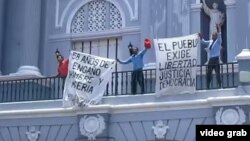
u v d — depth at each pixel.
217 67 16.30
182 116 15.52
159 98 15.97
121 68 20.80
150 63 18.97
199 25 19.80
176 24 19.73
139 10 21.16
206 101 15.22
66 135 16.70
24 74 20.25
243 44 18.28
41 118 17.14
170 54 16.19
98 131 16.16
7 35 21.75
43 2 22.38
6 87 19.58
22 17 21.64
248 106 14.73
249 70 15.16
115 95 16.81
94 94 16.66
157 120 15.78
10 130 17.44
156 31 19.81
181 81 15.83
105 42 21.73
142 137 15.87
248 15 18.41
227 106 14.88
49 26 22.39
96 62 17.02
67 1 22.44
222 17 20.02
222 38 19.84
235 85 16.55
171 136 15.55
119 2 21.62
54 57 22.00
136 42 20.89
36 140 17.05
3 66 21.52
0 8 21.72
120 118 16.20
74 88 16.86
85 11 22.14
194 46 16.06
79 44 22.11
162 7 19.95
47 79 19.80
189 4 19.97
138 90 17.59
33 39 21.39
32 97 19.17
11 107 17.70
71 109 16.66
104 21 21.77
